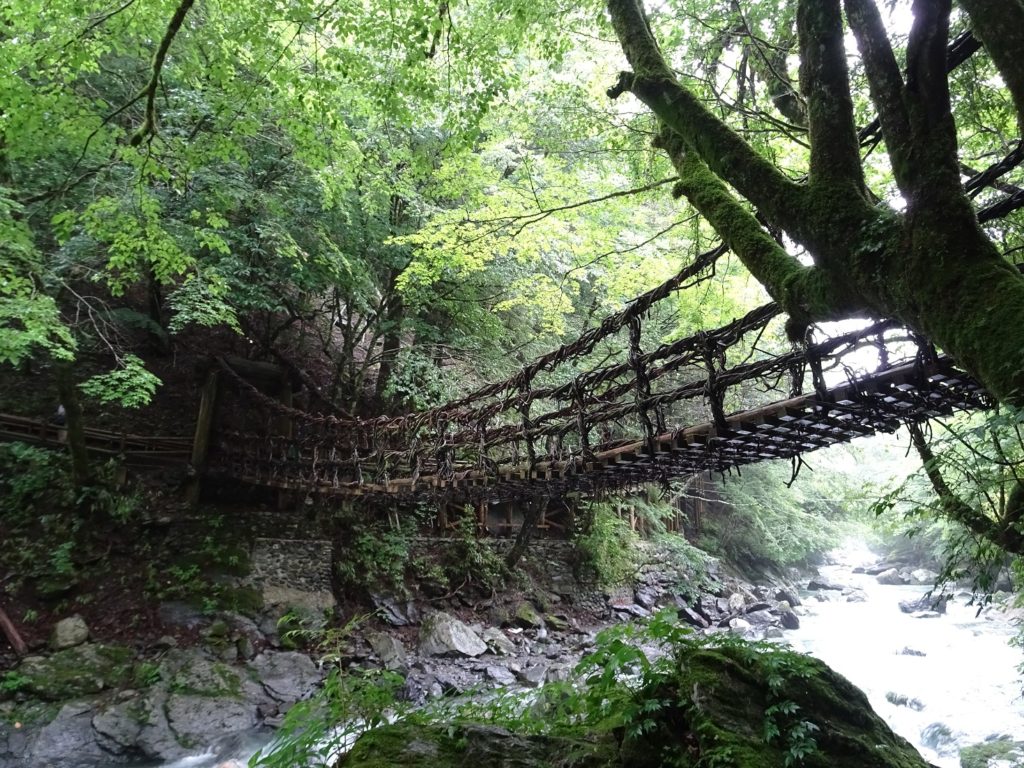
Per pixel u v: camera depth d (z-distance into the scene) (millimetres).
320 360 12109
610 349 10000
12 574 7418
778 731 2055
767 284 2188
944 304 1554
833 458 15523
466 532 11383
